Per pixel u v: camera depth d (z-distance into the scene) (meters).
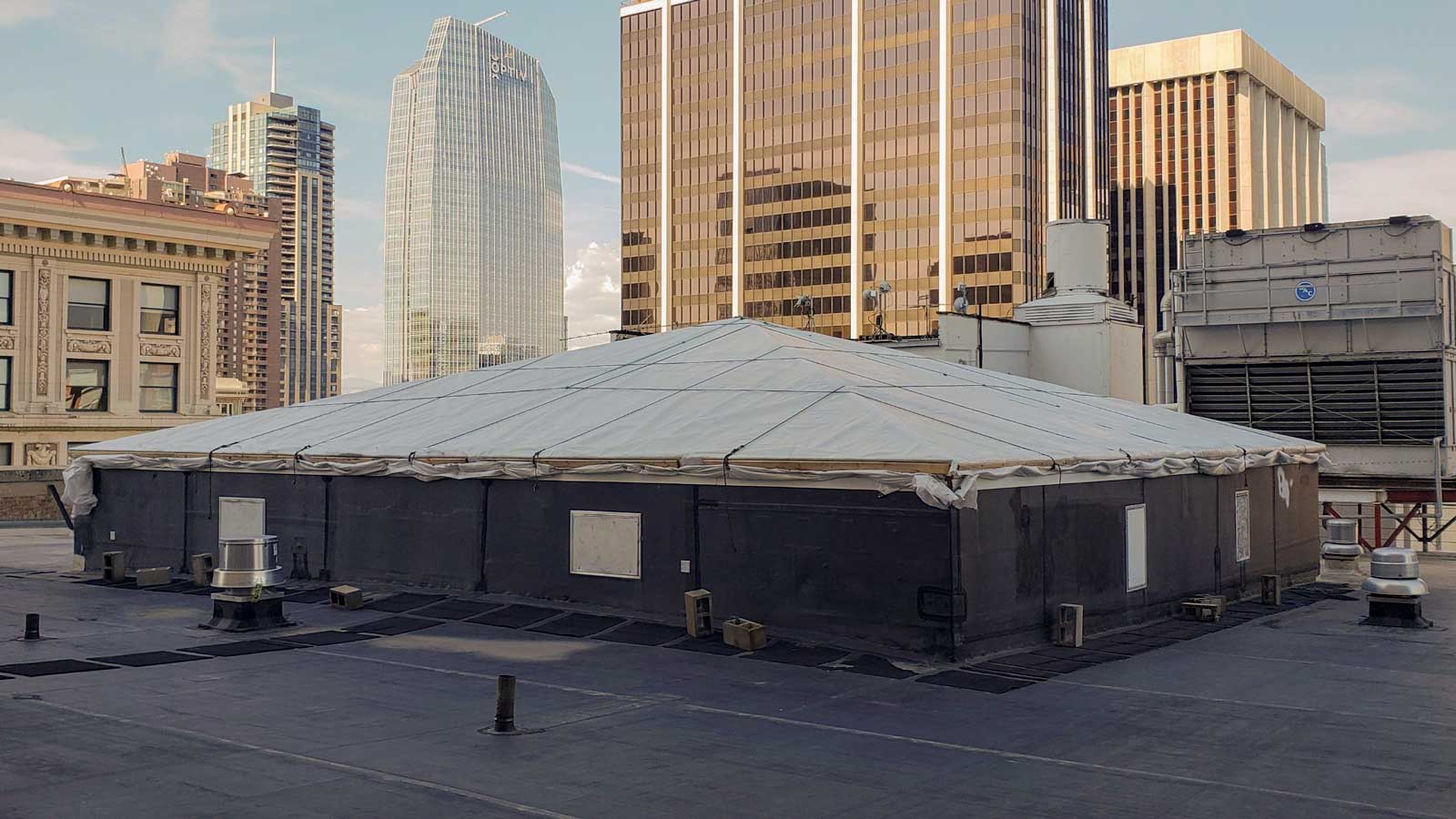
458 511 24.61
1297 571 31.69
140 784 11.70
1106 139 173.38
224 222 70.25
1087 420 26.95
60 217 62.84
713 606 21.06
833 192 162.25
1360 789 12.00
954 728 14.47
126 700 15.60
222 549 21.55
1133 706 15.80
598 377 28.59
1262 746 13.70
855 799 11.50
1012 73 150.62
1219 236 44.47
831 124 162.50
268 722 14.44
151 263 67.62
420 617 22.44
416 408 29.58
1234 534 27.95
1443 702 16.23
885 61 159.00
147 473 30.31
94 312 65.62
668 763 12.71
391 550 25.58
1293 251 43.09
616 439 23.06
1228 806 11.38
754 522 20.67
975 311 151.50
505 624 21.59
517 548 23.72
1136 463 23.30
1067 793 11.78
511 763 12.63
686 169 174.00
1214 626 23.73
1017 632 20.03
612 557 22.39
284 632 21.17
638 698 16.00
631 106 179.25
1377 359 41.56
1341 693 16.77
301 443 27.81
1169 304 45.75
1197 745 13.72
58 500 51.09
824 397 23.28
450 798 11.36
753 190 168.38
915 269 155.75
